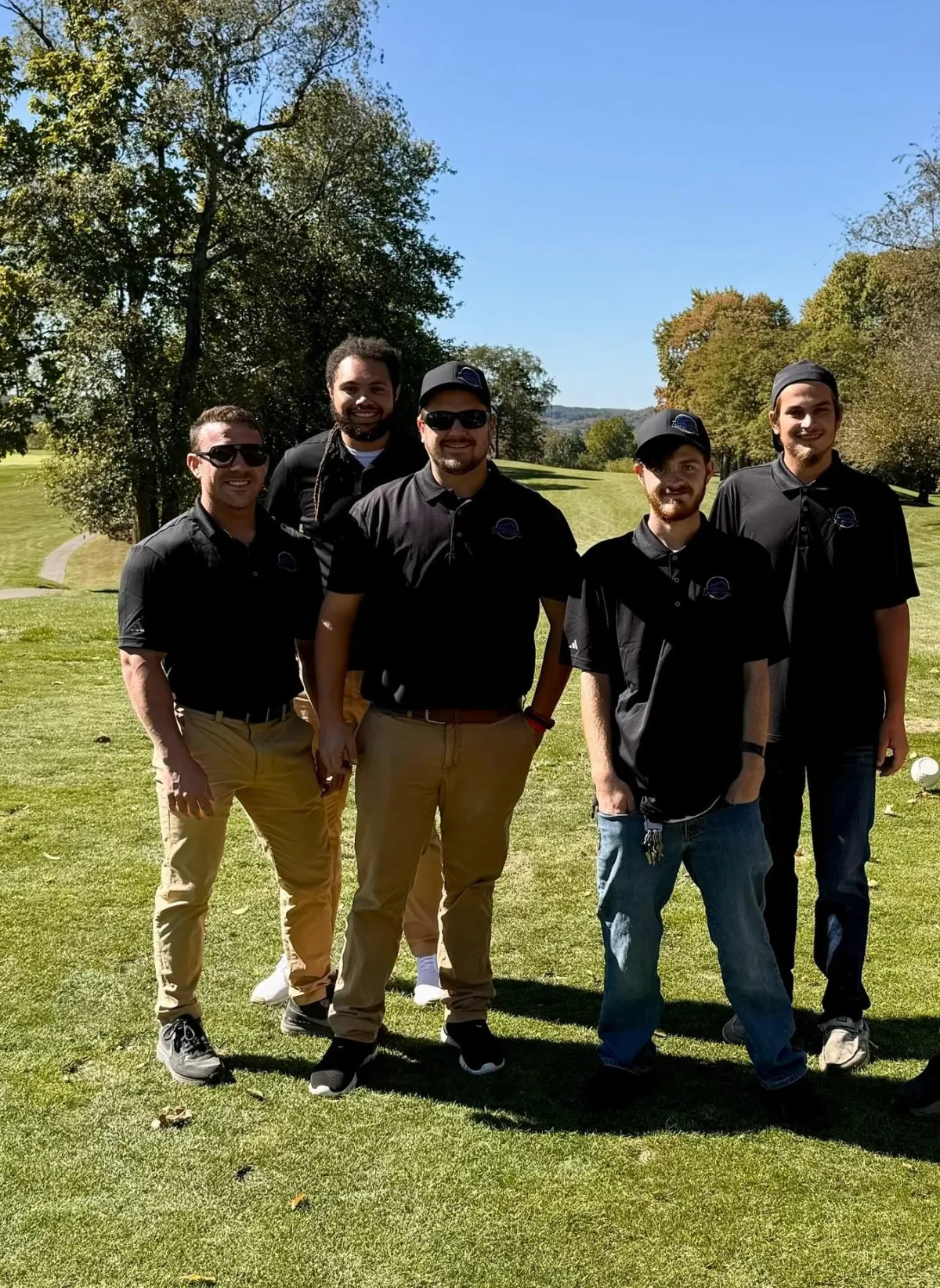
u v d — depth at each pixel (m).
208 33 20.72
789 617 3.04
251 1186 2.50
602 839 2.87
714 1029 3.30
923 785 5.64
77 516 24.81
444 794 3.01
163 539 2.93
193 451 2.93
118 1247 2.30
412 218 26.36
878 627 3.07
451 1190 2.49
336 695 3.03
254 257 22.64
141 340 20.66
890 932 3.93
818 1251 2.30
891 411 26.45
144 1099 2.86
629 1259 2.27
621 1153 2.64
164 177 21.03
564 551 2.96
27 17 22.52
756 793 2.74
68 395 21.00
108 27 21.86
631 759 2.79
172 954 3.03
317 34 21.53
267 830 3.18
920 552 22.84
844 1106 2.87
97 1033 3.20
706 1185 2.52
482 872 3.09
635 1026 2.92
